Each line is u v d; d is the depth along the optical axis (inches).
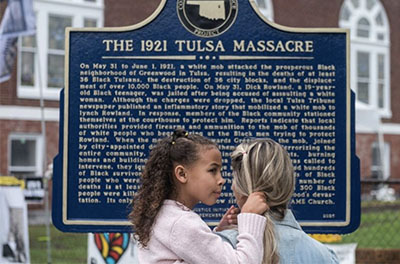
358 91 1163.3
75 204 215.0
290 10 1061.8
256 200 132.6
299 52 216.5
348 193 213.5
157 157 142.9
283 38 216.7
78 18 875.4
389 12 1179.9
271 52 216.4
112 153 215.5
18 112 838.5
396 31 1186.0
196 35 216.8
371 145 1136.2
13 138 837.2
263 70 216.2
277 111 215.6
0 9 713.0
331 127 215.2
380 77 1179.9
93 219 214.8
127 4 892.0
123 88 216.8
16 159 841.5
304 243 133.9
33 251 453.7
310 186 214.4
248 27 216.8
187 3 217.0
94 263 297.0
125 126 215.9
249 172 133.9
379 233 495.8
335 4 1107.9
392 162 1166.3
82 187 215.2
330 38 216.4
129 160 215.5
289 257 132.1
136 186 215.3
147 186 141.5
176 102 216.4
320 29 216.1
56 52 865.5
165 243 134.6
